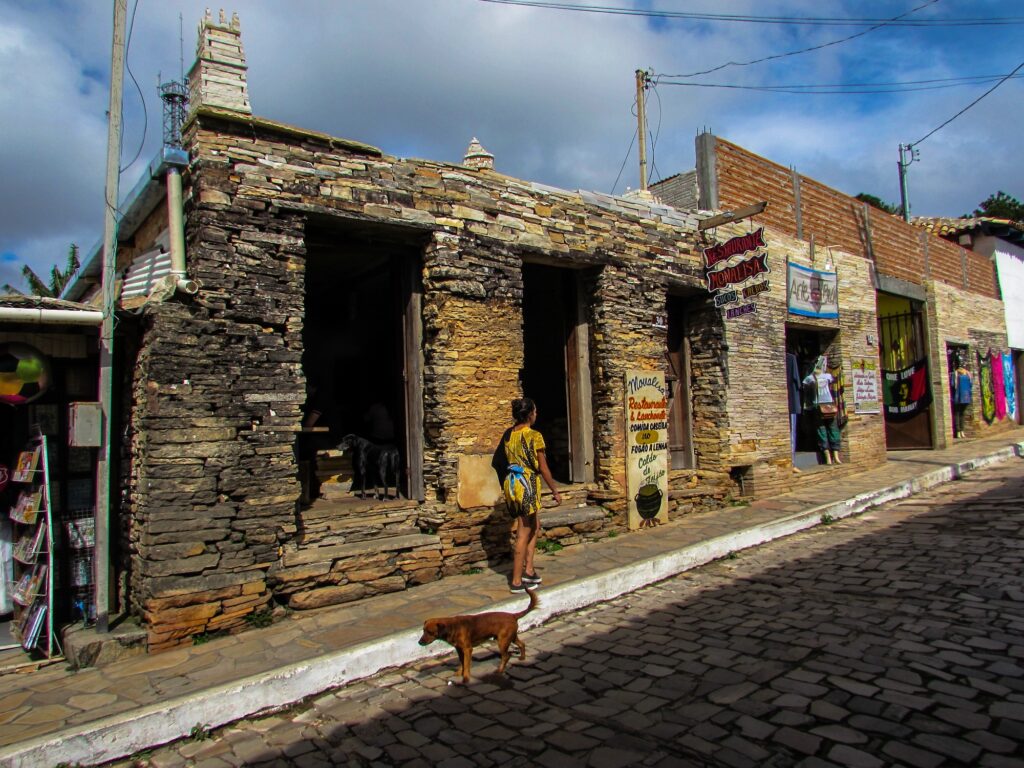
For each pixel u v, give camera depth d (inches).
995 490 443.5
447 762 150.0
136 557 239.8
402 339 311.7
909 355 684.1
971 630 203.3
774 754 141.9
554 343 407.8
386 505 293.4
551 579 272.4
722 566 307.3
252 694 182.1
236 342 243.6
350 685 199.3
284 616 242.4
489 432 302.7
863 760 136.9
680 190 450.9
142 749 165.6
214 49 249.1
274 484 246.2
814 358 544.7
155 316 228.4
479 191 309.9
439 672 203.9
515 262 318.7
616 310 360.8
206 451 232.7
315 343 428.1
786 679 178.1
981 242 845.2
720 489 413.7
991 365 794.2
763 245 367.2
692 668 191.3
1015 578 250.8
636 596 270.2
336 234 289.3
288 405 251.9
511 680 193.9
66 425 255.6
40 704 180.9
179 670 199.8
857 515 411.2
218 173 243.0
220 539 233.1
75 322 232.1
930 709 155.5
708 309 422.0
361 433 404.5
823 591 255.8
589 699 176.9
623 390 361.1
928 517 381.4
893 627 210.5
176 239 241.8
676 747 147.9
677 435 425.4
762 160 473.4
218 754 163.6
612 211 365.7
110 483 254.4
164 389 226.7
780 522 364.2
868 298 566.9
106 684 192.4
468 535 292.4
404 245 305.0
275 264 253.1
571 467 372.2
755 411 436.1
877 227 599.2
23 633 233.6
